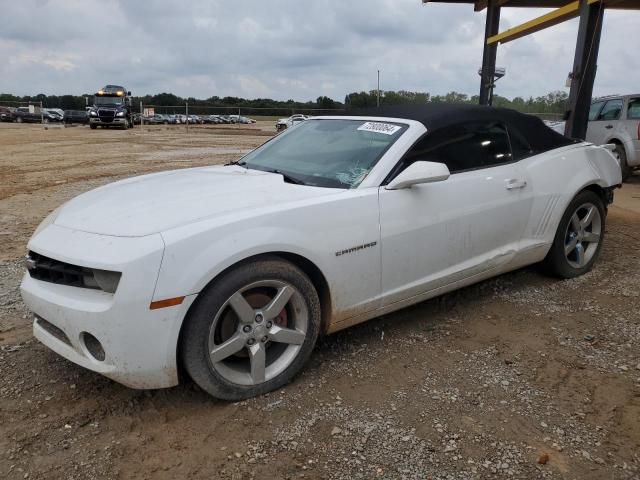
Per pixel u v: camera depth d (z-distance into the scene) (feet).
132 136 90.27
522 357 11.07
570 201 14.49
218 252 8.63
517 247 13.60
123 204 9.87
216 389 9.09
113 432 8.60
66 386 9.86
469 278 12.73
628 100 34.12
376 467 7.85
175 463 7.91
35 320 9.98
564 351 11.31
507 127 13.73
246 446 8.29
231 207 9.42
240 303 9.04
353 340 11.83
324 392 9.78
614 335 12.04
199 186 10.77
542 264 15.48
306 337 9.93
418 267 11.47
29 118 146.20
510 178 13.09
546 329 12.34
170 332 8.44
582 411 9.22
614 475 7.71
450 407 9.32
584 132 28.89
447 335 12.07
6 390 9.69
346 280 10.32
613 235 20.93
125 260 8.18
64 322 8.70
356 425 8.80
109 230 8.84
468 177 12.31
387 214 10.75
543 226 14.08
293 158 12.61
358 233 10.32
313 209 9.82
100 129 116.37
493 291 14.65
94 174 39.01
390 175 11.10
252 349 9.35
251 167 12.87
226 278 8.82
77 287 8.82
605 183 15.48
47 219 10.52
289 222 9.48
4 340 11.62
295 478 7.63
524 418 9.02
